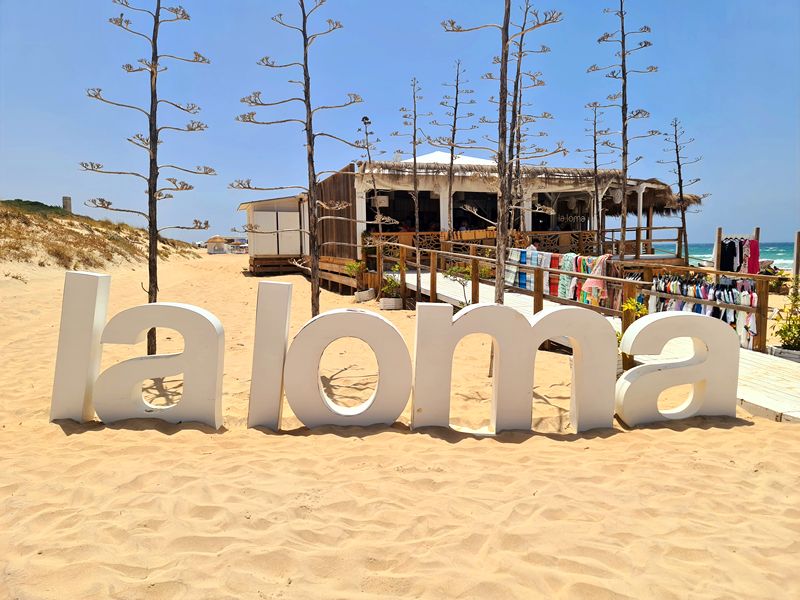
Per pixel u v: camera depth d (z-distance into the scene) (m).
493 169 15.66
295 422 5.09
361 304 13.47
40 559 2.46
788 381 5.92
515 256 12.58
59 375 4.56
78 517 2.86
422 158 17.81
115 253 22.08
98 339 4.73
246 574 2.40
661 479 3.56
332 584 2.37
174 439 4.16
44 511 2.93
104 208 5.76
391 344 4.69
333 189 16.88
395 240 15.38
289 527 2.82
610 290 9.36
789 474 3.62
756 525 2.96
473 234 15.96
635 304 6.84
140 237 30.39
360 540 2.75
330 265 17.00
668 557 2.63
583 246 16.61
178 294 15.79
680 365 5.00
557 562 2.57
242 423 5.04
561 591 2.35
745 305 7.61
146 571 2.41
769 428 4.65
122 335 4.59
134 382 4.56
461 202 18.97
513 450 4.18
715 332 4.96
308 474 3.57
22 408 5.43
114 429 4.36
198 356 4.59
